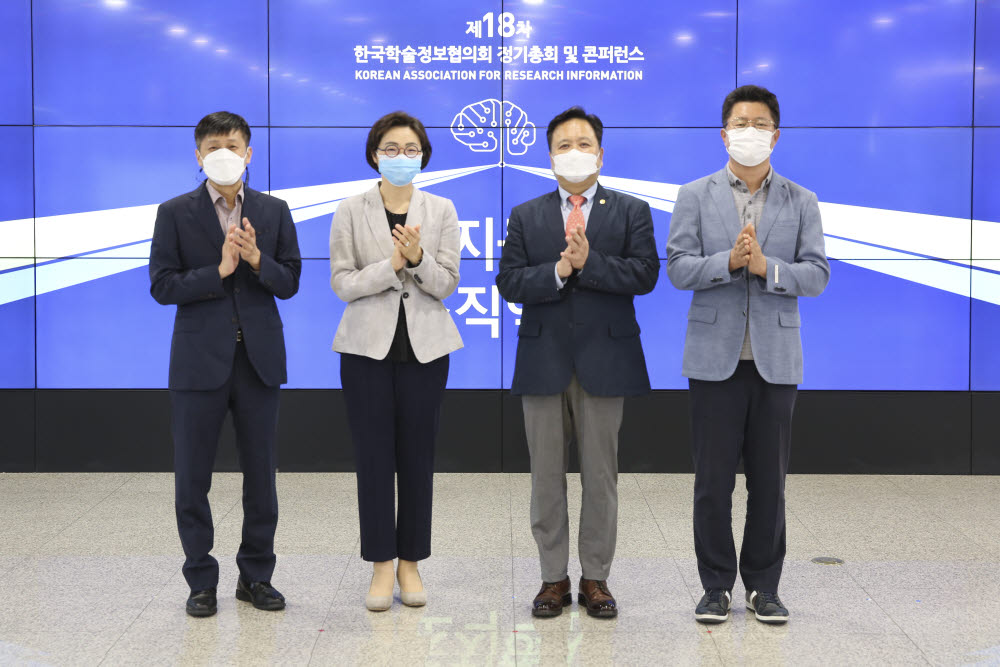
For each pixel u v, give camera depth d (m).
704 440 2.99
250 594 3.14
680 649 2.78
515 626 2.96
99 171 4.94
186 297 3.00
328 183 4.98
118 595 3.22
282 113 4.95
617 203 3.13
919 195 4.93
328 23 4.94
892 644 2.81
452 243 3.20
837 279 4.97
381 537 3.09
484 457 5.06
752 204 3.04
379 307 3.06
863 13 4.89
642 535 3.96
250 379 3.10
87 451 5.03
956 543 3.84
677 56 4.94
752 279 2.96
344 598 3.22
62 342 4.99
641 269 3.03
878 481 4.89
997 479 4.93
